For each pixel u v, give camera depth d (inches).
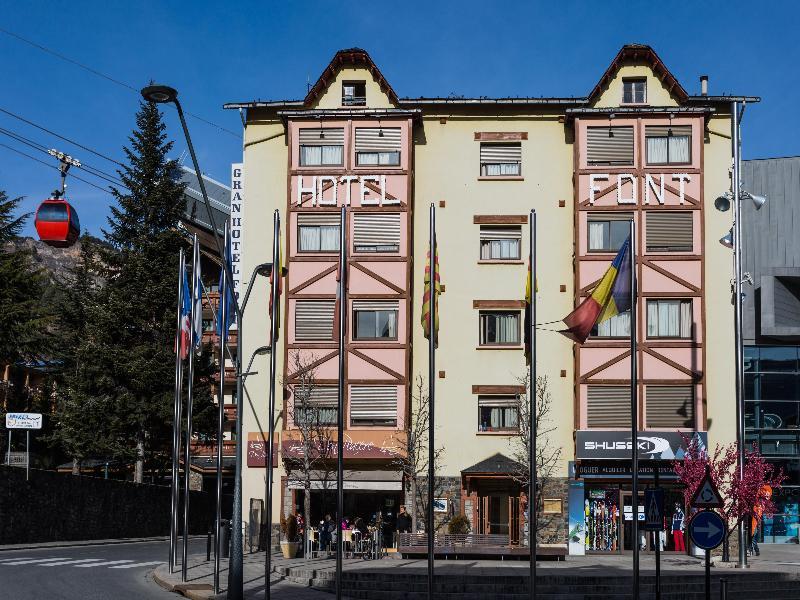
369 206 1601.9
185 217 2304.4
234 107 1653.5
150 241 2222.0
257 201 1654.8
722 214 1600.6
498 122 1646.2
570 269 1609.3
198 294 1197.1
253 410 1612.9
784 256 1781.5
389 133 1612.9
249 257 1638.8
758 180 1807.3
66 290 2652.6
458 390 1588.3
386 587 1048.2
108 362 2126.0
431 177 1635.1
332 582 1082.1
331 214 1606.8
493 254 1628.9
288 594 987.9
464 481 1558.8
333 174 1610.5
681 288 1556.3
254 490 1600.6
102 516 1828.2
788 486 1739.7
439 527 1549.0
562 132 1638.8
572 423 1569.9
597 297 1014.4
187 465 1098.1
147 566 1258.0
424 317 1246.9
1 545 1464.1
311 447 1498.5
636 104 1608.0
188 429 1147.9
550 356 1588.3
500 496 1572.3
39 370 2810.0
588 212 1578.5
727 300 1583.4
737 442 1306.6
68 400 2354.8
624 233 1574.8
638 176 1578.5
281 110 1657.2
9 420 1571.1
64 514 1676.9
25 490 1547.7
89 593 903.1
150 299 2169.0
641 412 1536.7
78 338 2504.9
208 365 2178.9
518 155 1646.2
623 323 1563.7
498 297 1608.0
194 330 1188.5
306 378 1534.2
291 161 1617.9
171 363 2123.5
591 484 1547.7
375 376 1562.5
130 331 2196.1
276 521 1583.4
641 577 1066.7
